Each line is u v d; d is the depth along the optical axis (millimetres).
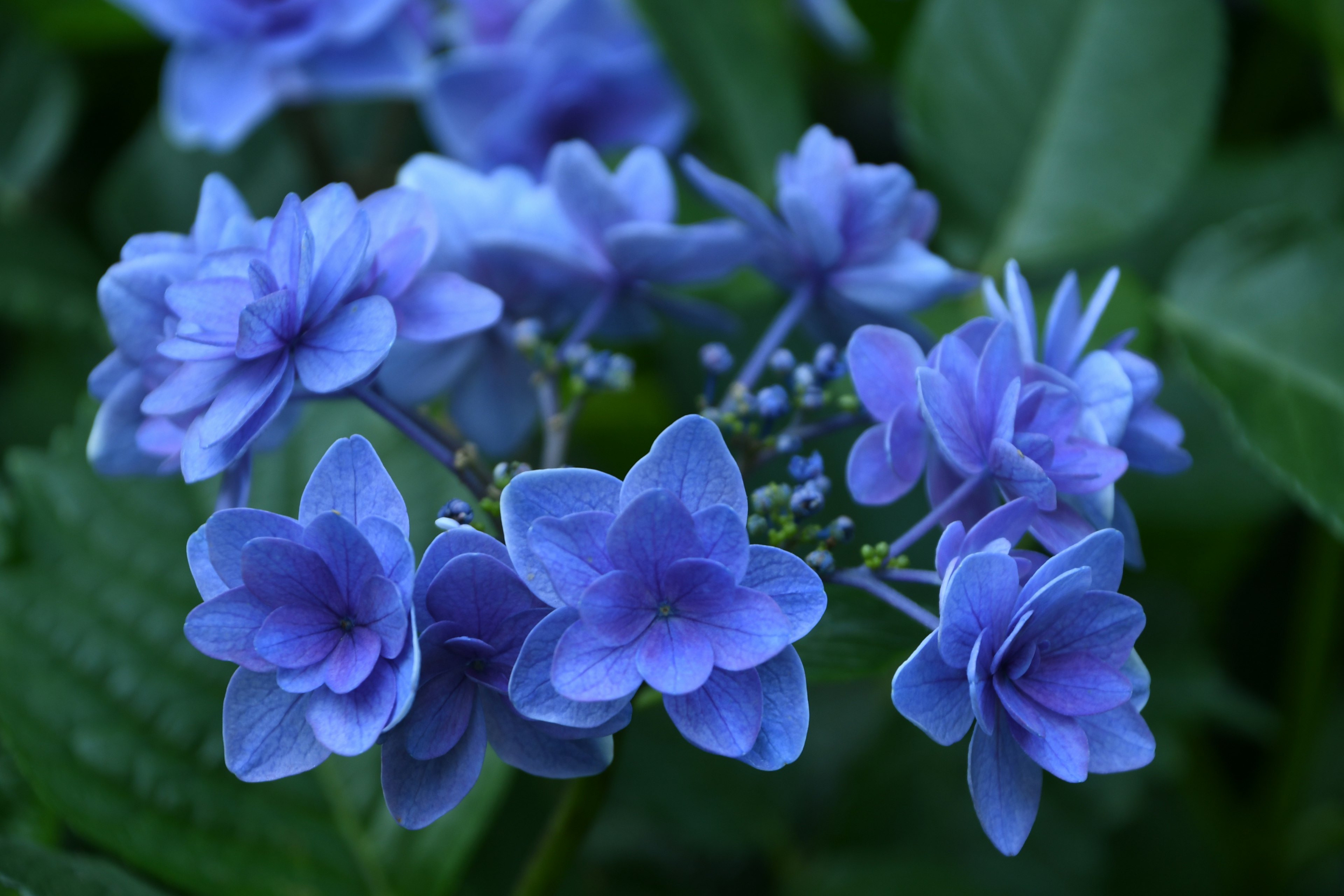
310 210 571
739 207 616
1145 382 582
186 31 719
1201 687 738
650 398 813
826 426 603
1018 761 560
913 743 754
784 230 616
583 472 543
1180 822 796
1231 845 792
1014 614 550
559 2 741
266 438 586
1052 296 719
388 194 579
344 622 550
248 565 543
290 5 718
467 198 611
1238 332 713
